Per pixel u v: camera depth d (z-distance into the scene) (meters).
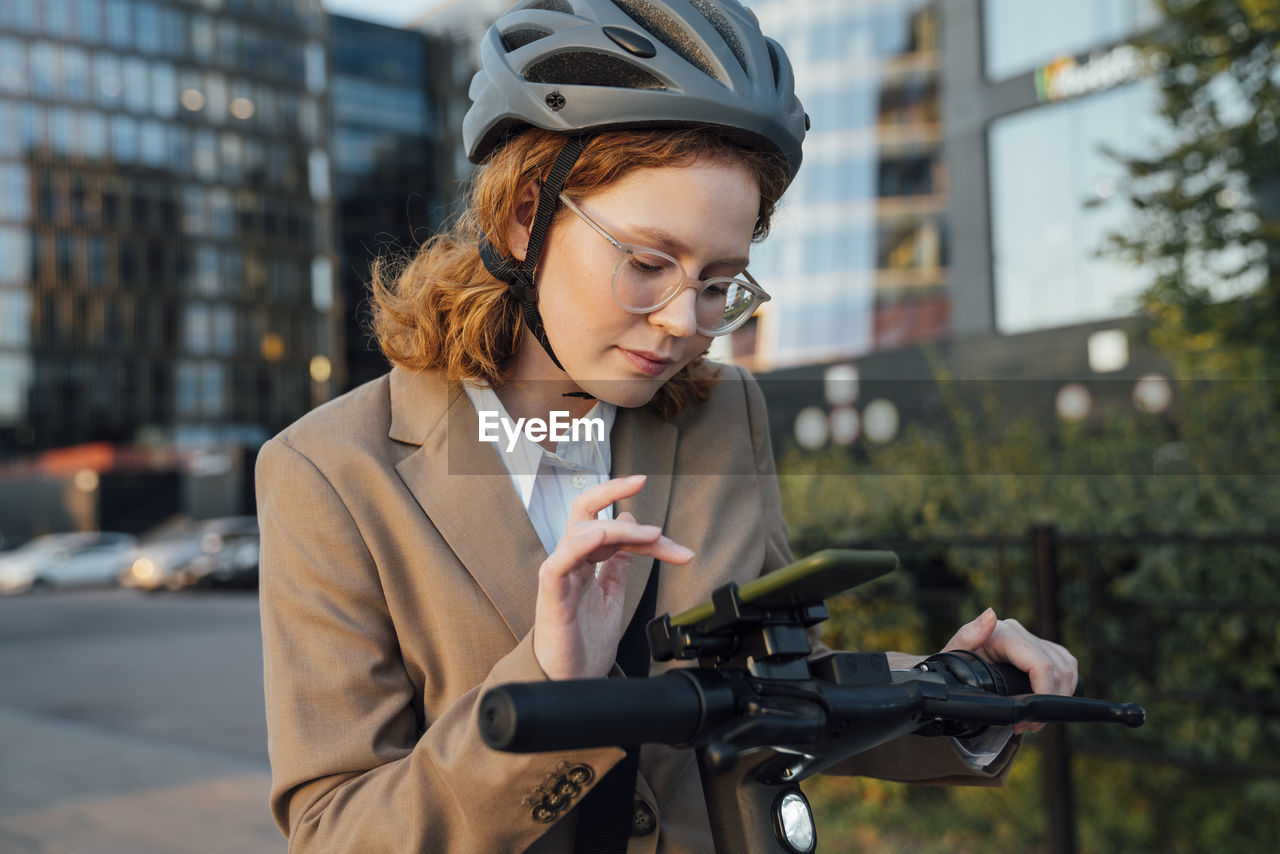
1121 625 3.32
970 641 0.97
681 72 0.85
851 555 0.65
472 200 1.01
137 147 42.94
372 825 0.79
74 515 39.41
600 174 0.86
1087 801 3.39
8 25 41.56
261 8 44.72
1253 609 2.79
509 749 0.59
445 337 1.01
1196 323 5.33
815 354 15.62
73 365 41.81
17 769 5.50
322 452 0.96
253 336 43.72
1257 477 3.23
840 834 3.67
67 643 12.84
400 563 0.94
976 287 15.81
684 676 0.69
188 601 19.53
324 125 41.53
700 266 0.88
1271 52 5.19
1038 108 15.32
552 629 0.72
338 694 0.88
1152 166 5.70
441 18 36.12
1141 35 5.81
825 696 0.70
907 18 17.08
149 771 5.41
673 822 0.96
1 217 41.28
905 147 16.70
